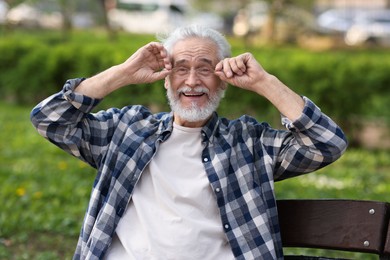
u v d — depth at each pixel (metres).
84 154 3.55
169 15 28.95
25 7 27.64
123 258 3.42
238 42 25.42
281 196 7.66
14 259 5.74
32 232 6.42
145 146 3.50
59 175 8.55
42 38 21.50
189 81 3.50
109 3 27.45
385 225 3.26
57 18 29.09
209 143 3.52
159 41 3.67
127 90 12.39
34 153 10.25
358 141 11.59
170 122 3.56
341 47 28.03
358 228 3.31
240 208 3.41
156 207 3.46
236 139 3.54
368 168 10.07
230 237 3.38
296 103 3.40
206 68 3.53
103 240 3.40
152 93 12.32
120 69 3.46
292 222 3.45
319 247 3.39
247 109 11.81
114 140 3.53
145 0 28.94
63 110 3.44
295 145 3.47
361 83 11.37
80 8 29.97
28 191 7.71
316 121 3.36
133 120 3.58
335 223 3.36
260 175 3.48
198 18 28.72
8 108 15.24
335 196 7.84
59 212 6.95
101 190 3.48
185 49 3.52
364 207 3.31
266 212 3.42
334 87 11.41
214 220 3.45
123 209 3.45
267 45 24.22
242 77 3.44
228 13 27.48
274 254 3.36
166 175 3.49
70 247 6.07
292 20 27.44
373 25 30.39
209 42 3.54
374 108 11.29
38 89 15.54
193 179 3.48
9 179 8.36
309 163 3.47
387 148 11.34
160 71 3.57
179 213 3.41
